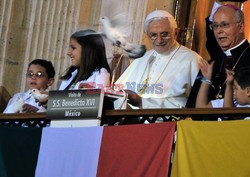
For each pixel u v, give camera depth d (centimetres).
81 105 1177
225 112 1104
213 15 1261
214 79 1242
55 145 1193
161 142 1122
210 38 1280
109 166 1146
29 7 1538
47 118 1202
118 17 1447
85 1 1503
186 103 1255
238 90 1170
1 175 1214
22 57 1525
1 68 1515
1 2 1540
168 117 1145
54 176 1183
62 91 1195
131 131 1143
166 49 1305
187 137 1106
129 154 1136
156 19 1305
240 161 1066
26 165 1205
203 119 1124
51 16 1520
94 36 1318
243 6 1461
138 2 1448
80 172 1164
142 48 1374
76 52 1317
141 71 1313
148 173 1119
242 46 1250
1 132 1230
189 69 1284
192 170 1092
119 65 1380
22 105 1365
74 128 1184
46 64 1386
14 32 1532
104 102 1173
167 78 1288
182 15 1462
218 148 1084
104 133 1159
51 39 1512
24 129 1220
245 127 1077
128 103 1253
